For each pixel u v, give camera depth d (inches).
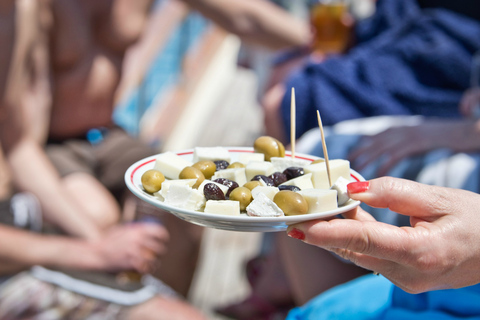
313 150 52.3
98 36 72.2
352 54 60.6
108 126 77.1
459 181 46.2
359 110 56.4
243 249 89.7
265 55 89.7
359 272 49.5
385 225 29.9
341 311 37.1
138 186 31.6
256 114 155.6
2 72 54.2
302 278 50.7
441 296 36.7
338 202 31.2
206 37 178.7
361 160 49.9
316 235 29.2
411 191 31.0
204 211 30.3
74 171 67.0
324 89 56.8
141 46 119.7
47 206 55.9
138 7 73.9
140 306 49.8
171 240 69.0
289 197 29.4
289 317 37.8
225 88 172.4
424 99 55.6
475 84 51.9
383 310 37.1
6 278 48.9
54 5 65.2
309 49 70.1
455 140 48.4
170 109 140.6
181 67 151.2
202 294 74.7
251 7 76.5
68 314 48.4
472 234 30.5
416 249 29.9
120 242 53.9
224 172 32.4
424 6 60.3
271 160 33.5
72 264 50.6
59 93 69.0
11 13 55.7
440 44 55.7
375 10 64.3
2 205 51.8
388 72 57.2
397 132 50.2
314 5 66.7
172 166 32.4
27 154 56.8
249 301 66.9
